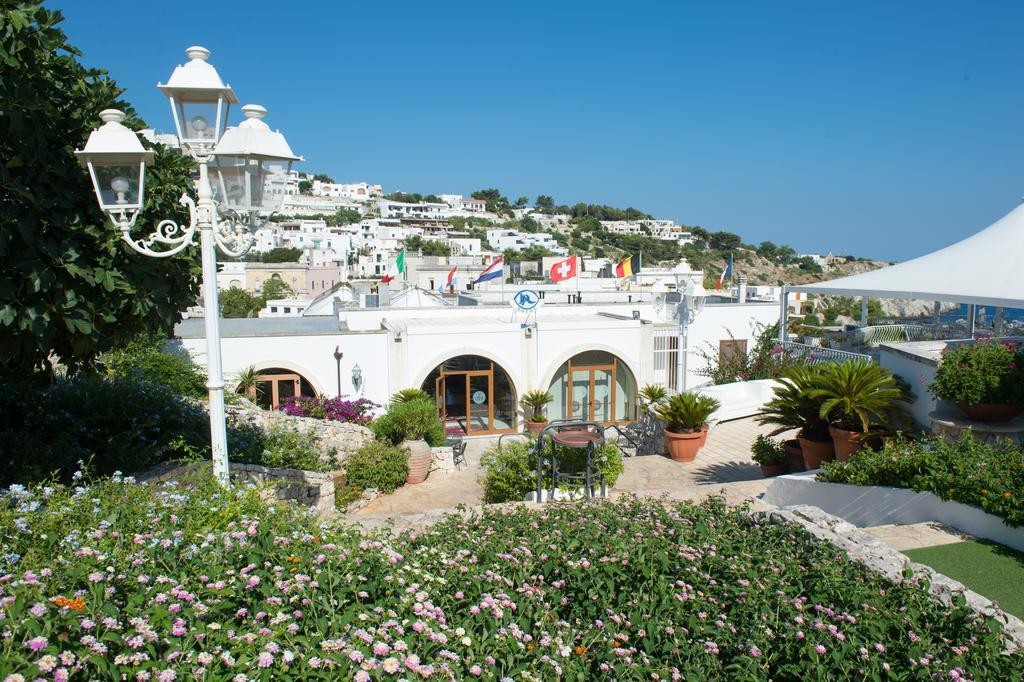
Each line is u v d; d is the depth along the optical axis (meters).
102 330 7.36
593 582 4.39
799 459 11.84
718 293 35.91
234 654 2.78
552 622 3.90
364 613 3.16
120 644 2.64
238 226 6.30
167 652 2.66
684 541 5.35
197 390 14.29
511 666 3.18
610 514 6.21
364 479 13.02
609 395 23.27
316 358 19.77
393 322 22.91
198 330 20.94
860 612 3.99
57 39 5.96
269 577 3.41
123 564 3.38
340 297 33.69
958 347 9.74
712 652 3.67
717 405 13.77
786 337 19.88
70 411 9.11
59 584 3.04
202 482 5.53
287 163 6.39
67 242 6.05
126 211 6.17
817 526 6.13
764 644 3.70
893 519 7.59
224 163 6.09
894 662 3.53
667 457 13.99
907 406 10.80
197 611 2.92
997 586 5.43
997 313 17.05
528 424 21.17
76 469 7.66
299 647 2.86
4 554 3.46
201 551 3.66
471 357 21.70
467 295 31.98
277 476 9.35
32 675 2.29
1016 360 9.05
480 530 5.80
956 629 3.89
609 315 25.39
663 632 3.87
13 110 5.54
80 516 4.34
